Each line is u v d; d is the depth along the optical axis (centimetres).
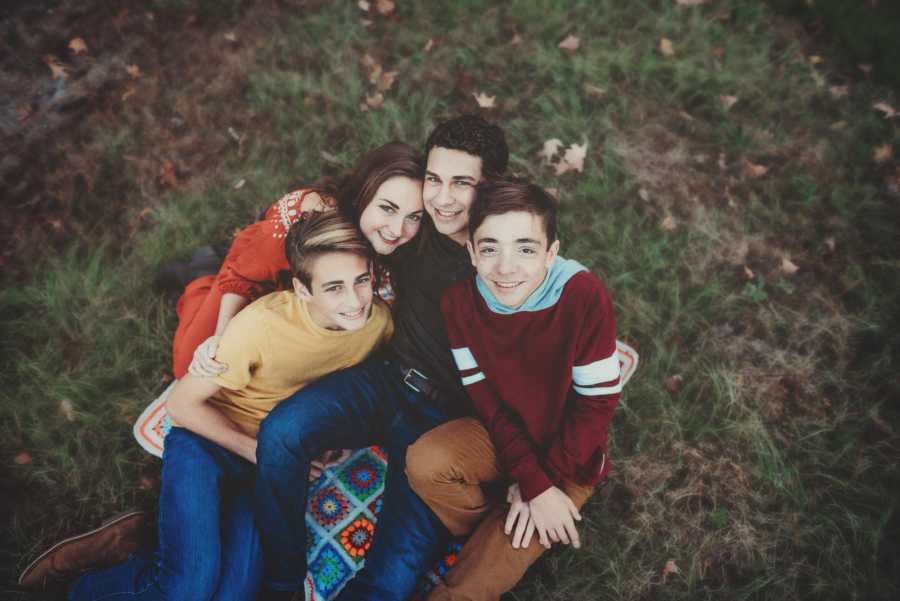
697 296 287
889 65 352
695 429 256
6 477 248
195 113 347
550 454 206
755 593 224
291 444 202
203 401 206
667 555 231
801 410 262
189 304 246
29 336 279
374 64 362
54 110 349
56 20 379
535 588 225
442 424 212
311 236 189
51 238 307
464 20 377
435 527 204
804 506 239
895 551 231
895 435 253
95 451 254
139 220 313
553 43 368
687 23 374
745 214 314
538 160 328
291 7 383
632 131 339
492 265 187
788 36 372
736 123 342
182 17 380
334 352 212
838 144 332
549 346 198
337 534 219
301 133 338
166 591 191
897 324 280
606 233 305
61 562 213
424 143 334
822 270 297
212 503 200
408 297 217
